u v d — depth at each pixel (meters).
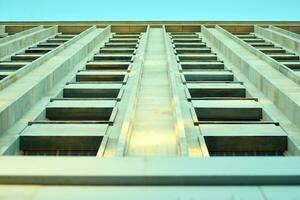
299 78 17.47
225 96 19.11
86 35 36.84
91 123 14.07
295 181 4.93
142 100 17.05
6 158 5.48
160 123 13.70
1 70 23.88
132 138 12.12
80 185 5.02
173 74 20.36
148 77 21.77
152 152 11.01
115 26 45.09
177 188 4.93
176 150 11.14
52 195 4.79
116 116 14.89
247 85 20.06
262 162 5.32
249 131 13.02
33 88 16.44
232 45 30.84
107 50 31.78
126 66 25.38
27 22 45.22
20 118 14.62
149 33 42.09
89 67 25.48
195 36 41.12
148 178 5.00
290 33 36.91
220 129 13.27
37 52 31.34
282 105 15.26
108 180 5.02
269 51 31.09
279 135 12.56
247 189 4.87
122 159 5.46
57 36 41.00
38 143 12.66
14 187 4.94
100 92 19.14
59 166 5.23
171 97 16.77
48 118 16.14
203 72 23.03
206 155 10.69
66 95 19.19
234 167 5.18
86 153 12.73
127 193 4.84
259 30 42.12
